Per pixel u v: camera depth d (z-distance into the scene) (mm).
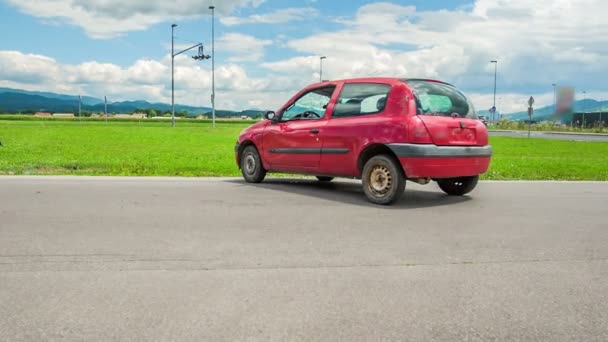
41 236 5031
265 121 9406
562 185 10211
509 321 3068
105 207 6707
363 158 7555
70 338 2779
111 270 3951
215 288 3564
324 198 7762
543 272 4035
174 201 7266
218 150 20938
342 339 2799
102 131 39031
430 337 2842
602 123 73562
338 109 7973
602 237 5309
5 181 9469
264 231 5375
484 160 7684
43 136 30031
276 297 3406
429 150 6867
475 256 4492
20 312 3117
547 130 66875
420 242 4984
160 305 3244
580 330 2955
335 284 3686
